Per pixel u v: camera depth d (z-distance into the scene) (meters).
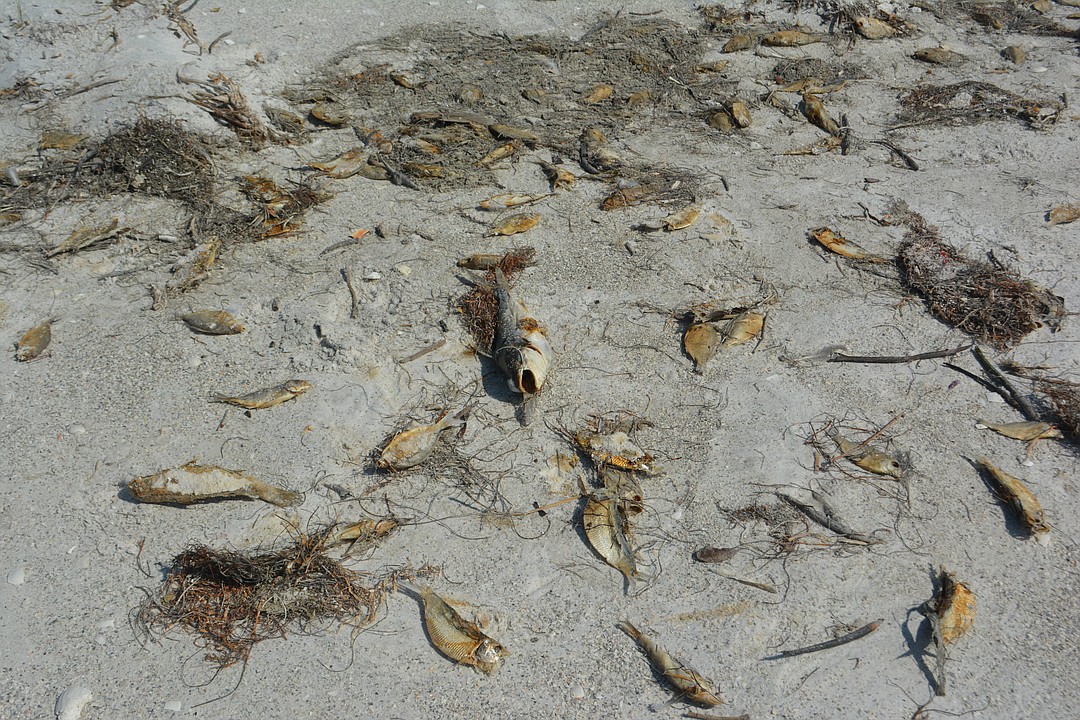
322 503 1.79
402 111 2.76
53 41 2.67
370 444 1.88
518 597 1.67
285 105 2.73
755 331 2.09
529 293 2.18
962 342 2.08
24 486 1.81
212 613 1.64
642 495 1.81
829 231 2.32
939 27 3.32
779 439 1.89
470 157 2.60
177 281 2.18
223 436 1.88
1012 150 2.64
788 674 1.59
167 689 1.57
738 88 2.93
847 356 2.04
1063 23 3.34
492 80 2.91
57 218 2.33
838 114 2.82
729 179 2.54
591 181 2.52
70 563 1.71
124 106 2.51
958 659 1.60
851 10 3.28
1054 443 1.89
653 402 1.96
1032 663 1.60
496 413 1.93
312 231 2.34
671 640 1.63
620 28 3.21
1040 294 2.15
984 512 1.79
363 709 1.55
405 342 2.05
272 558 1.68
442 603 1.65
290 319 2.07
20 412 1.92
